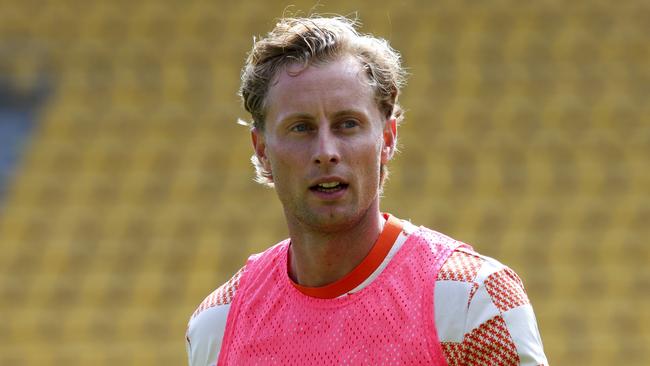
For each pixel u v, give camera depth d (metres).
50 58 48.16
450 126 43.81
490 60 46.81
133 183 43.00
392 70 7.28
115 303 38.31
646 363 35.09
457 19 48.44
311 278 7.16
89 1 50.28
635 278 38.16
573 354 35.31
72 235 41.12
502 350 6.50
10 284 39.34
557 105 44.72
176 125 45.19
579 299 37.34
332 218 6.86
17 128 45.84
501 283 6.69
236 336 7.42
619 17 48.56
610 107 44.72
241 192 42.28
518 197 41.06
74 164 44.00
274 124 7.06
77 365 35.84
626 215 40.50
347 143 6.88
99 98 46.59
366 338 6.74
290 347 7.02
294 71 7.00
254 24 49.00
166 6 49.97
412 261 6.96
